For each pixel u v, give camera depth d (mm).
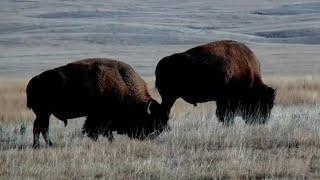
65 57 145125
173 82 33625
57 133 32469
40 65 124625
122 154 25719
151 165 22766
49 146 28234
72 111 29188
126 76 29719
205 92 33719
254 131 29891
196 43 193125
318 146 26594
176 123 34219
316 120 33375
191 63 33344
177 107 46656
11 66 122562
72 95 28828
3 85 67875
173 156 25188
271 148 26594
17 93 60562
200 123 33656
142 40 197000
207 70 33406
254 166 22562
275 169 22016
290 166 22562
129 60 135125
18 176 21594
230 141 27594
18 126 36500
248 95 34750
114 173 22062
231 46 34375
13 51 165750
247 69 34406
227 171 21938
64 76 28844
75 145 28125
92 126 29188
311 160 23781
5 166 23250
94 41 194750
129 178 21469
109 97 29219
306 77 71188
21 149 27469
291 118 33625
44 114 28844
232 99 34094
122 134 30250
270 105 34781
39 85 28828
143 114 29406
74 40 197250
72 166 22859
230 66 33781
